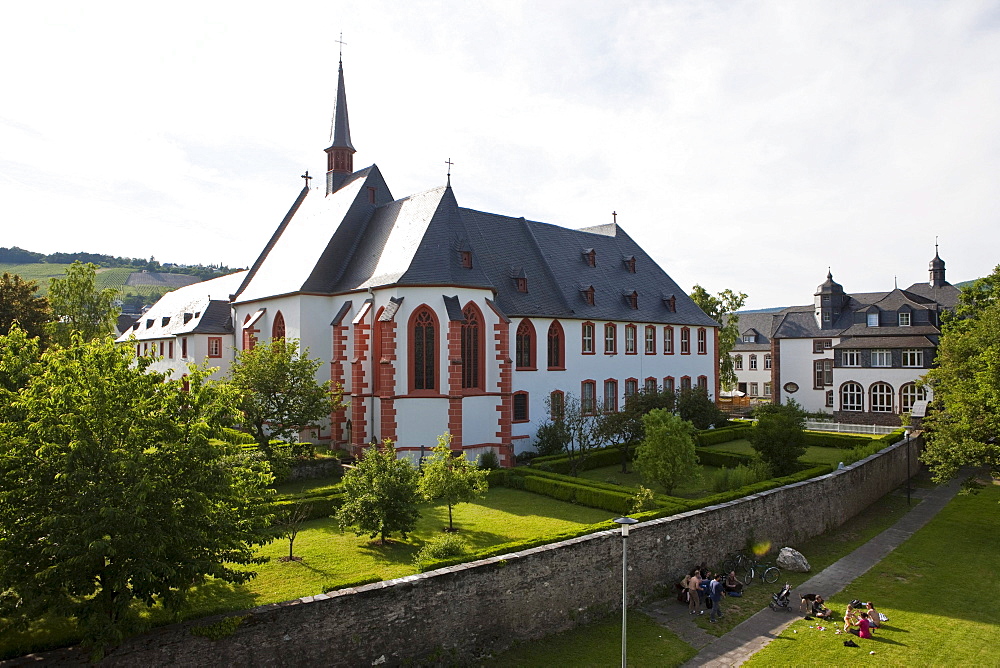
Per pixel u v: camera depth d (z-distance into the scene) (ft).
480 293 132.87
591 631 67.21
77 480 41.16
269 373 111.65
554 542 69.31
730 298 251.80
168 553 44.88
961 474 151.74
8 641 48.60
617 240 205.26
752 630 68.90
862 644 65.92
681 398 167.73
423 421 125.70
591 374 166.09
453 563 62.34
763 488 97.81
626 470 136.46
